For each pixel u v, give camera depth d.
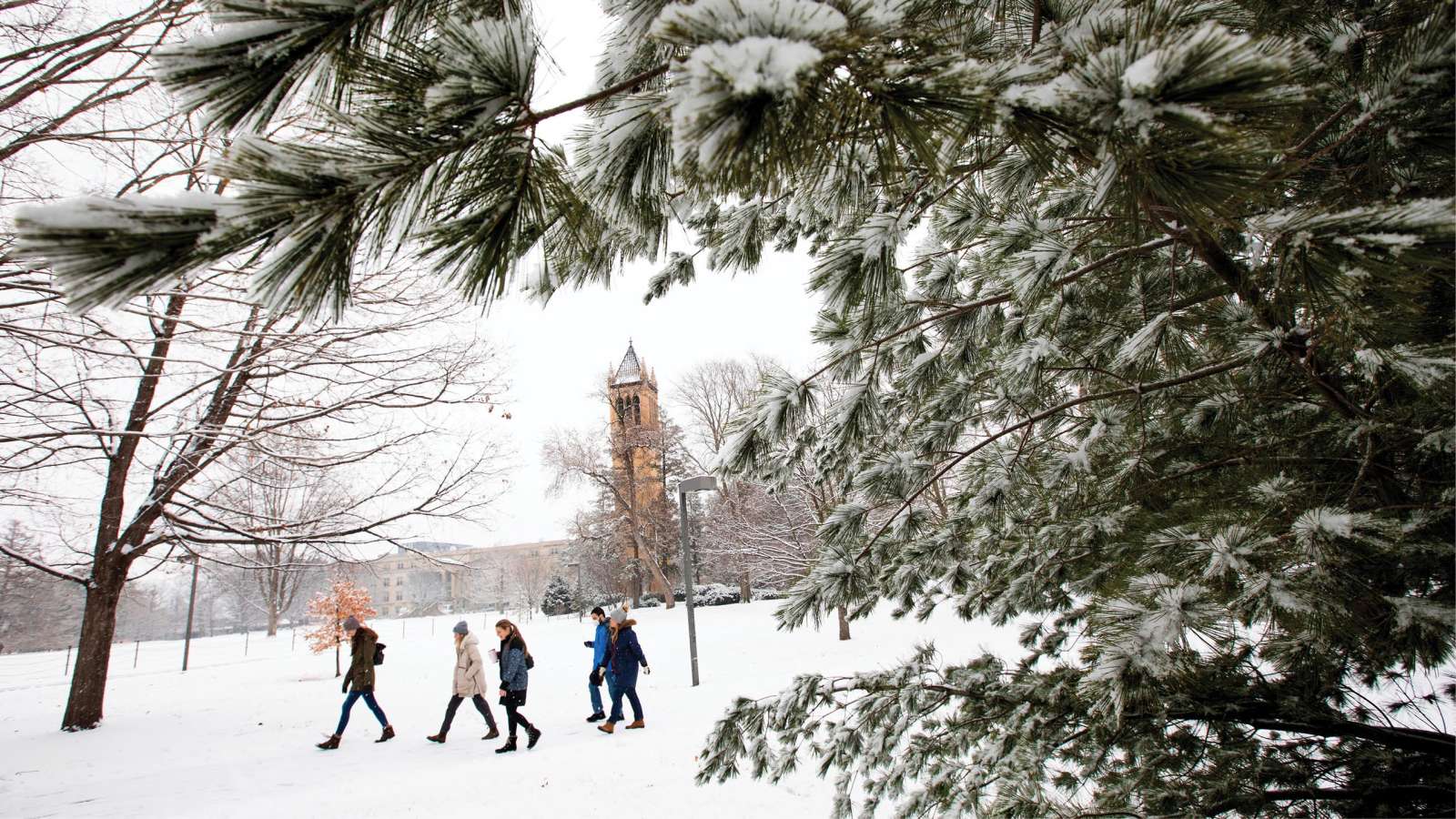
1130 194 1.14
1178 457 2.50
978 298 2.79
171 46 0.91
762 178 0.98
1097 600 2.46
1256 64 0.80
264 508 11.10
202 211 0.81
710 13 0.80
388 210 0.99
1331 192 1.82
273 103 0.98
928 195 2.05
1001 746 2.13
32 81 6.36
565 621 34.75
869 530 2.84
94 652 9.70
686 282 3.14
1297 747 2.08
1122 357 2.25
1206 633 1.46
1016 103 0.97
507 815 5.11
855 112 1.02
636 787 5.50
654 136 1.35
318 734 8.68
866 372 2.49
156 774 6.99
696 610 28.70
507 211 1.14
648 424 37.34
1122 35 1.12
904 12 0.91
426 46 1.12
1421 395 1.75
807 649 13.23
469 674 8.05
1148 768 2.02
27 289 6.64
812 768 5.49
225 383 9.51
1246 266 2.18
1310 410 2.17
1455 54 1.37
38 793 6.40
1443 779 1.81
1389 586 1.69
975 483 3.07
